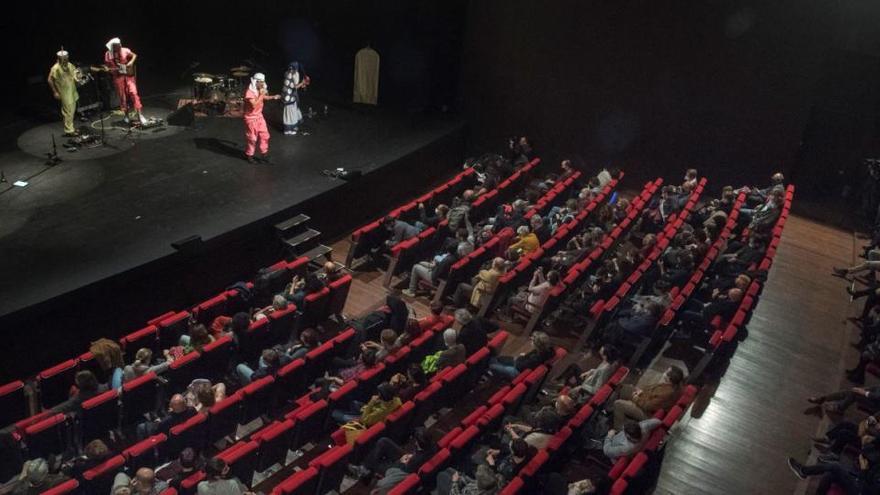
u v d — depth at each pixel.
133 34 20.41
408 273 14.27
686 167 18.95
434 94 20.56
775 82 17.33
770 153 17.92
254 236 13.77
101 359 10.19
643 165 19.42
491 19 19.84
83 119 17.02
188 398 9.60
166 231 13.02
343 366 10.52
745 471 9.93
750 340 12.70
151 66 20.70
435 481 8.65
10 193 13.75
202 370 10.41
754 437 10.54
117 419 9.73
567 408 9.31
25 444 9.10
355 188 15.86
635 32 18.36
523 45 19.72
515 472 8.52
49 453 9.20
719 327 11.73
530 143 18.59
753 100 17.69
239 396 9.38
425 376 9.93
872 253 14.48
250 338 10.77
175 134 16.86
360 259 14.73
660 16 17.97
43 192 13.91
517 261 12.97
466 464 8.92
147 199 14.02
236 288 11.84
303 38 20.75
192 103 17.53
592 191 15.91
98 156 15.50
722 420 10.80
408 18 19.61
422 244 13.71
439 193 15.85
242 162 15.89
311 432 9.59
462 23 20.14
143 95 18.95
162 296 12.63
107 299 11.80
